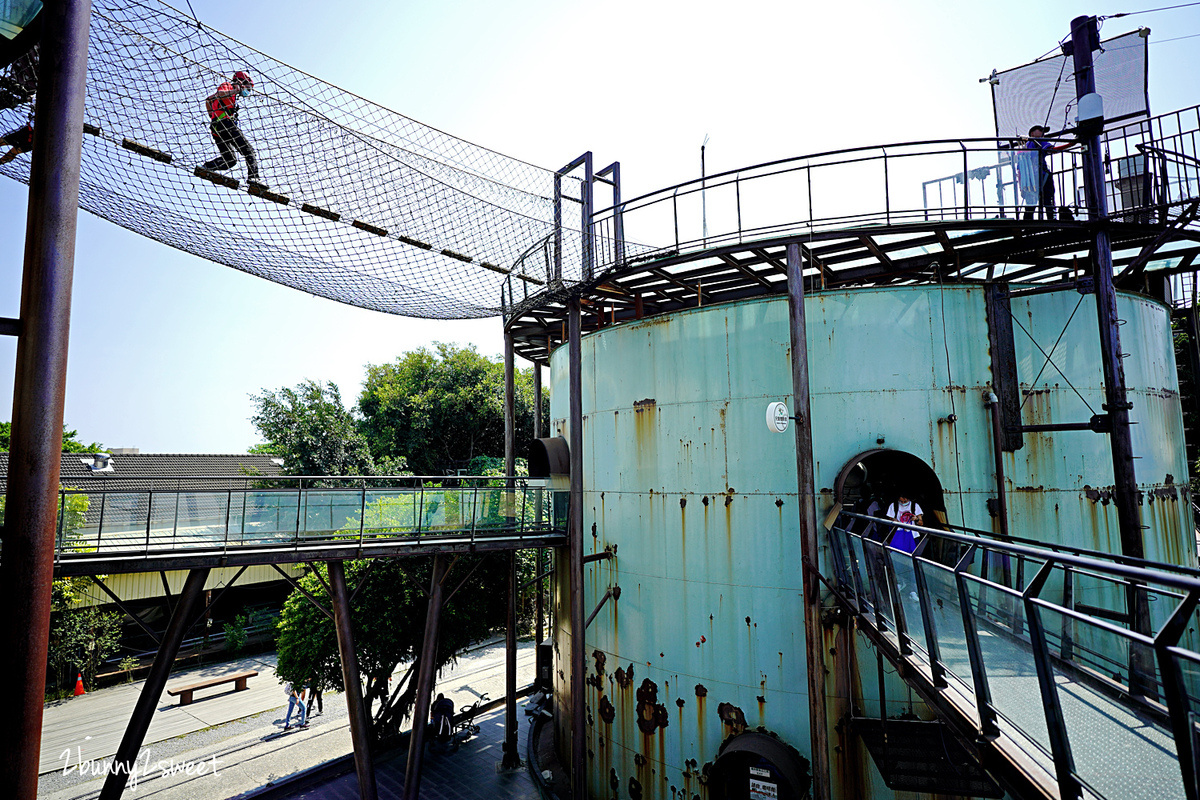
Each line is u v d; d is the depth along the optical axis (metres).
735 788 11.00
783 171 10.55
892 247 10.80
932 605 5.93
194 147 7.89
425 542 12.09
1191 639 3.67
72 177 4.45
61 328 4.36
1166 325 12.20
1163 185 9.76
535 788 14.12
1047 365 10.66
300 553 10.84
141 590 26.97
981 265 12.57
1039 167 10.08
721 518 11.38
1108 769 3.55
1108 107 10.86
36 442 4.21
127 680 25.05
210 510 10.52
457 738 16.39
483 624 17.16
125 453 40.25
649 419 12.49
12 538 4.14
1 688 4.05
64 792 15.03
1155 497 10.91
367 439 40.41
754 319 11.39
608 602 13.09
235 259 10.52
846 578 9.36
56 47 4.42
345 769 15.19
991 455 10.44
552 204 12.85
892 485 10.71
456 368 40.78
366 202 9.40
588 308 15.11
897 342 10.76
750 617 10.94
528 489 13.73
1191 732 2.84
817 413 10.87
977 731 4.95
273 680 24.72
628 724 12.38
